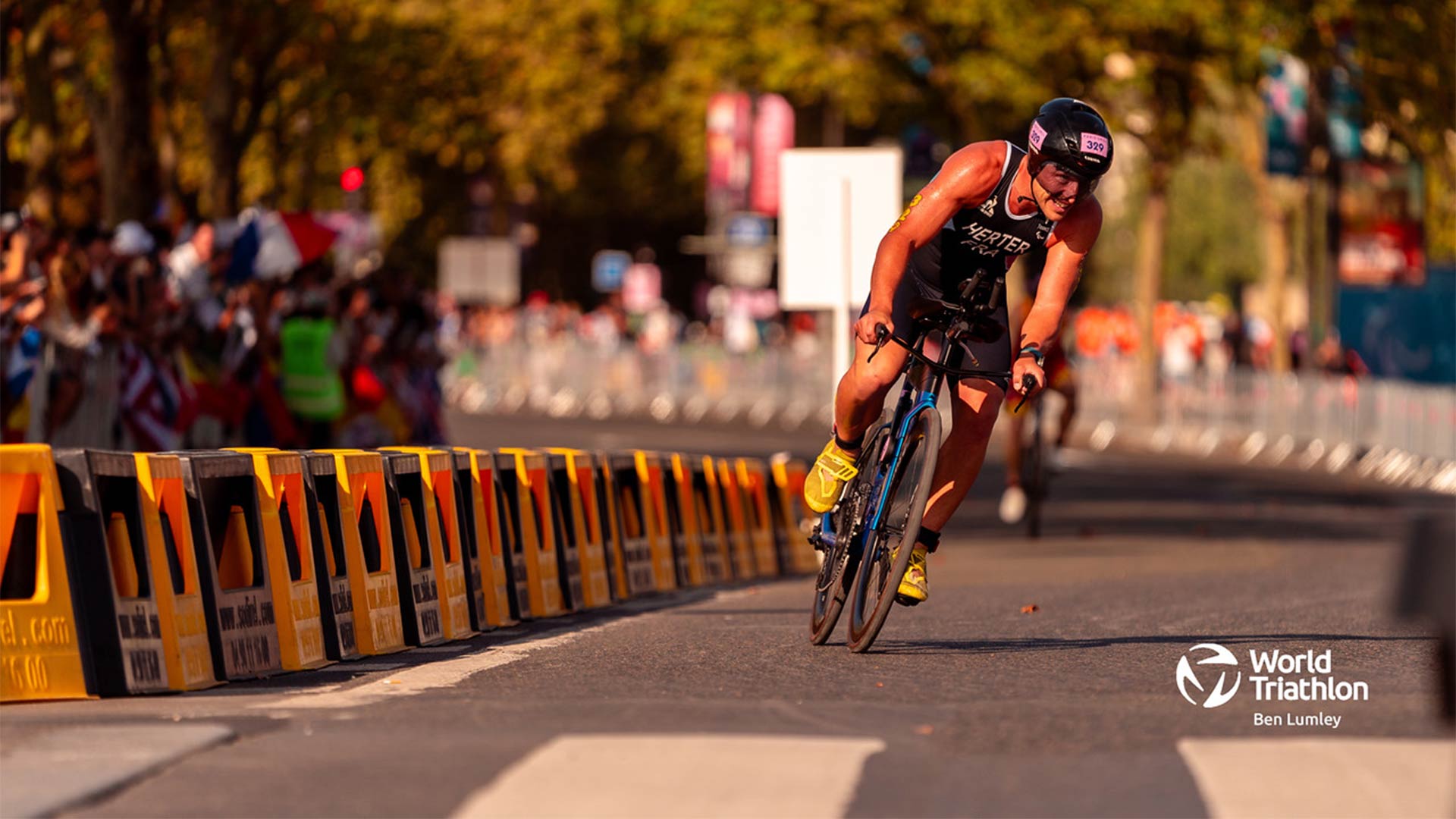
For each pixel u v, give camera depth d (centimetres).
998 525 5241
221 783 1310
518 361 11625
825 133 13562
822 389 10300
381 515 2153
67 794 1262
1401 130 8469
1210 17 7950
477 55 7456
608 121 14025
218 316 4338
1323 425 8031
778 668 1884
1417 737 1445
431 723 1506
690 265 16662
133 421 3869
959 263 1964
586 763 1323
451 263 11550
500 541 2497
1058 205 1898
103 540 1727
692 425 9769
